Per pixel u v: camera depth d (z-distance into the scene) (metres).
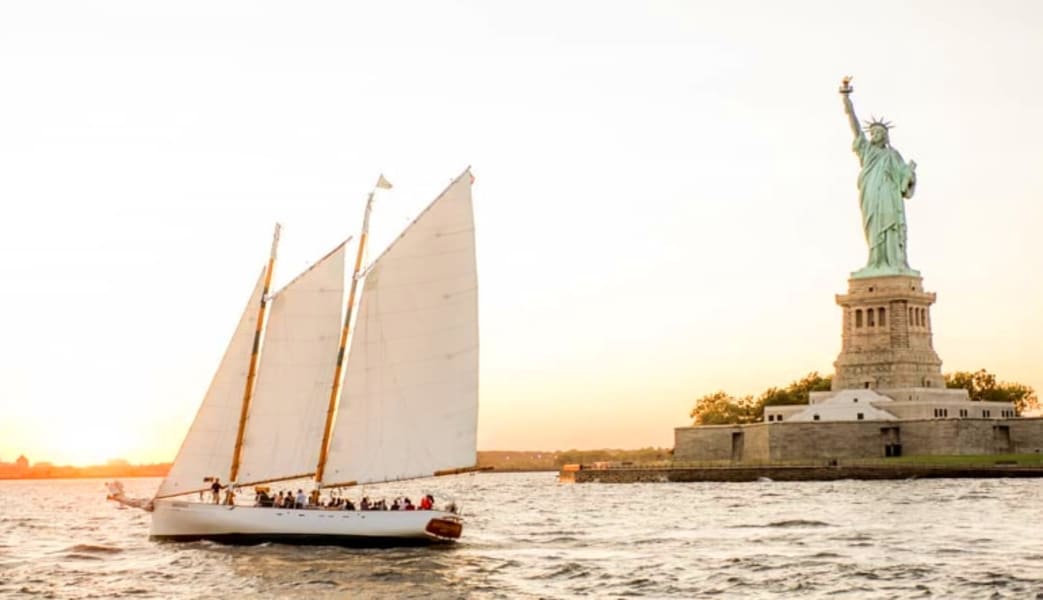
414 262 108.19
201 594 84.38
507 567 97.12
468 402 107.56
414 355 108.19
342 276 113.06
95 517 197.12
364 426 108.88
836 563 97.75
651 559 103.06
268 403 111.81
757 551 108.88
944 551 105.00
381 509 109.00
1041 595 79.31
